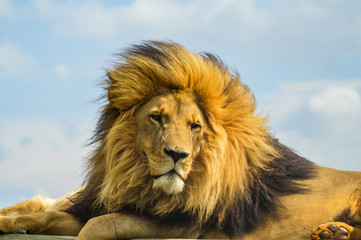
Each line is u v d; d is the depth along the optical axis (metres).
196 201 10.16
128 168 10.27
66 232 10.98
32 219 10.79
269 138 11.17
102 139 10.84
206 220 10.23
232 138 10.49
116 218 9.98
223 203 10.37
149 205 10.20
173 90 10.20
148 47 10.73
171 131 9.77
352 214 10.52
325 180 11.16
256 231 10.56
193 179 10.16
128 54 10.76
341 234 9.71
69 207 11.68
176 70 10.15
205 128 10.28
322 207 10.60
